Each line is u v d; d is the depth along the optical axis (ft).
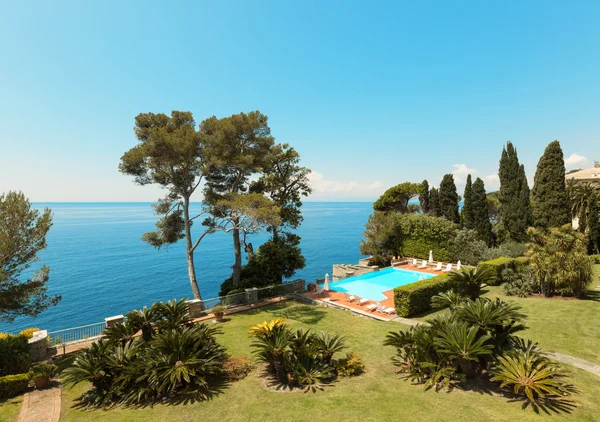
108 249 293.23
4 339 42.19
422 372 35.01
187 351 37.93
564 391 29.99
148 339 45.70
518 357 31.99
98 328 56.85
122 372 35.91
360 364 39.42
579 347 42.42
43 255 261.65
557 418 26.32
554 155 112.27
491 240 125.80
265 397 33.78
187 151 69.72
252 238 394.11
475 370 34.76
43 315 123.03
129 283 171.32
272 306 73.72
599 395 30.19
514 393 30.42
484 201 125.29
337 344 40.34
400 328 55.57
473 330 32.45
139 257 255.50
